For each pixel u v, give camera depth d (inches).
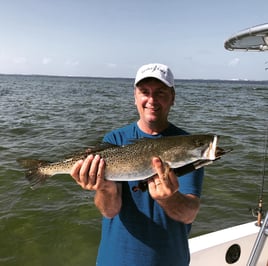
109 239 38.7
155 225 36.9
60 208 102.7
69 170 39.5
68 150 169.8
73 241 87.0
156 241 36.7
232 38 39.4
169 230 37.0
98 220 96.6
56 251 83.3
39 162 41.6
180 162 35.0
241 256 56.0
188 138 35.2
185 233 39.1
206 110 372.2
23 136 207.0
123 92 813.9
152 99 38.8
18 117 287.6
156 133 40.1
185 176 37.7
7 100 463.8
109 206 36.9
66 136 207.3
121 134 41.1
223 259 54.6
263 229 40.1
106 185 35.7
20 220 95.6
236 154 162.1
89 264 79.0
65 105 414.6
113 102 481.7
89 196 111.3
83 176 34.0
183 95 705.0
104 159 36.4
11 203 105.9
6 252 82.4
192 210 36.0
